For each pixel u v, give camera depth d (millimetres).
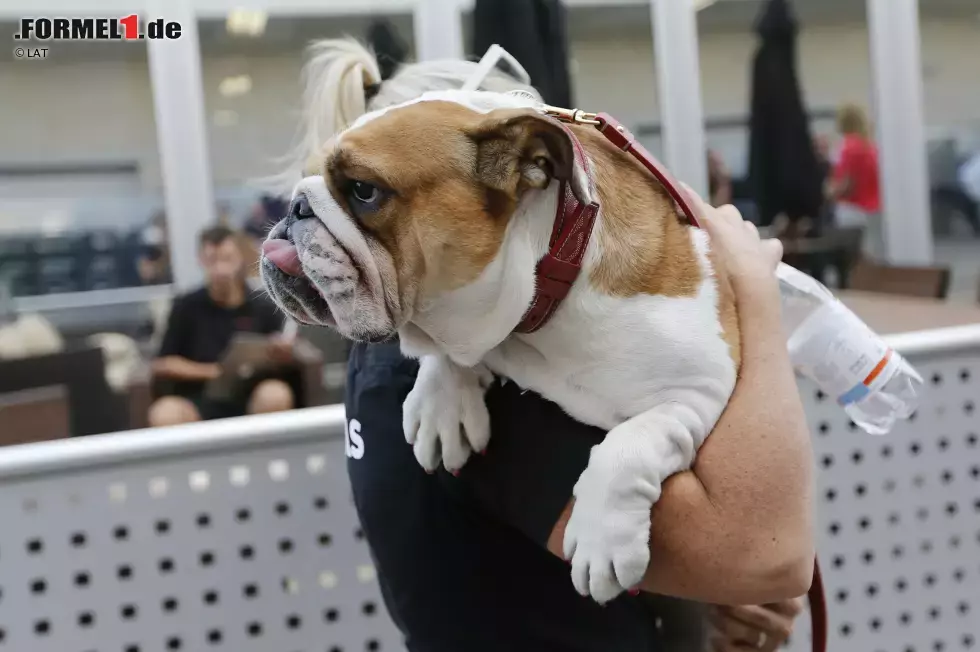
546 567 950
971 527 1414
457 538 935
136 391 2424
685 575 799
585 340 814
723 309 862
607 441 780
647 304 816
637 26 3914
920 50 4387
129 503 1118
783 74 3545
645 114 3996
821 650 1017
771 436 817
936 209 4488
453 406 880
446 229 783
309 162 864
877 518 1382
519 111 769
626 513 754
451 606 938
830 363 1064
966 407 1398
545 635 950
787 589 816
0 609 1081
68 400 2082
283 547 1183
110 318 3562
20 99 3520
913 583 1404
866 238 4398
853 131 4340
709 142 4090
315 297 800
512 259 794
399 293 800
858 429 1366
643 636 1019
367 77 1052
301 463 1180
